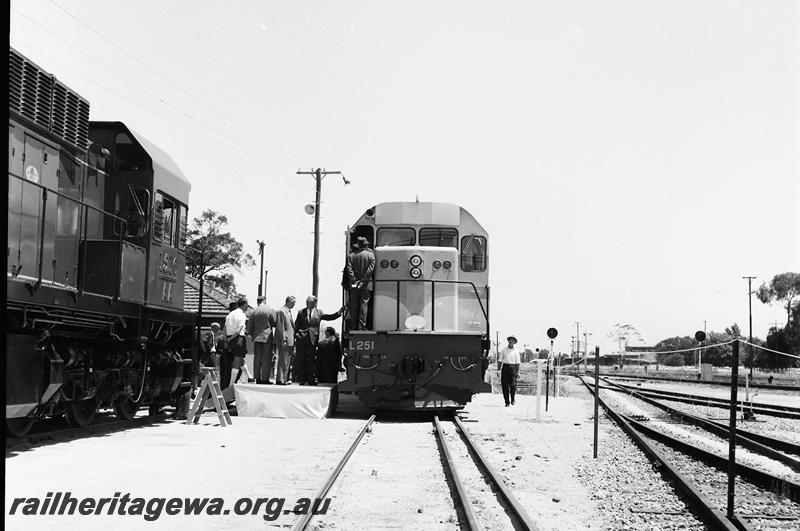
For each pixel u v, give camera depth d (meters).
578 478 9.36
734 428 7.23
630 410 21.67
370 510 7.08
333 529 6.36
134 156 13.02
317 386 16.44
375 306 16.84
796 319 70.75
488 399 24.58
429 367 16.23
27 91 9.95
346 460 9.64
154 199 13.02
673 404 25.27
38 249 10.15
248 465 9.44
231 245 60.19
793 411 21.30
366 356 16.22
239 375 17.39
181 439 11.75
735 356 7.34
